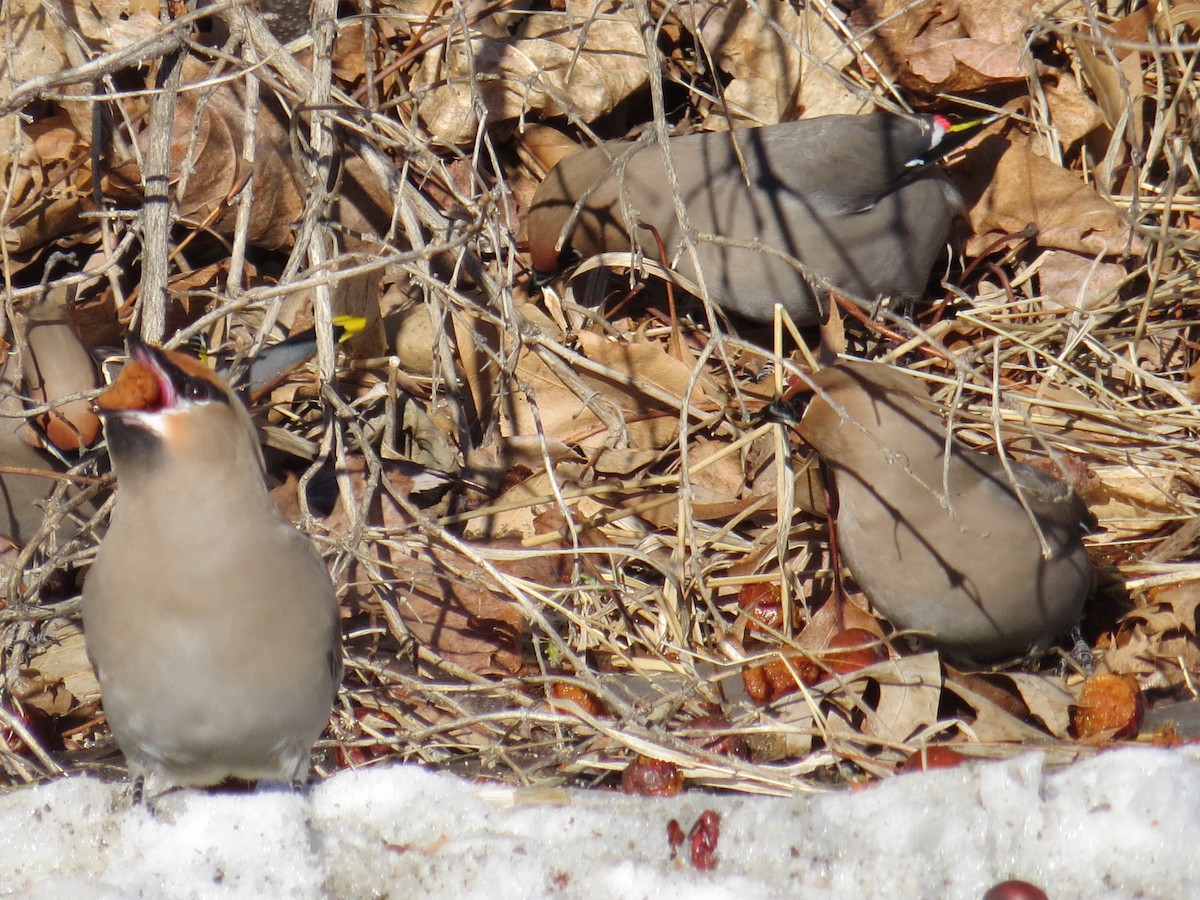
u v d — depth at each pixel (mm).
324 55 10727
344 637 9633
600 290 12758
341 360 11461
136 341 7066
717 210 12188
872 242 12242
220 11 10484
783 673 9383
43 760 8633
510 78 12047
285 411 11312
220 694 7238
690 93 13570
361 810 7367
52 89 11617
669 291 11883
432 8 12789
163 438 7008
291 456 11180
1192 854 7156
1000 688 9531
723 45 13492
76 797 7297
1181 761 7449
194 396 7133
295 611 7301
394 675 9203
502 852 7117
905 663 9297
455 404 11125
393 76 12938
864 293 12430
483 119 10570
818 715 8750
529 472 11086
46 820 7199
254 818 7141
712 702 9305
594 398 10859
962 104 13453
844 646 9508
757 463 11086
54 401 9500
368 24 11516
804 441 10477
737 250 12234
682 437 9664
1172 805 7238
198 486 7043
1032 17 13219
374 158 11195
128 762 7777
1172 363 12180
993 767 7391
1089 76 13102
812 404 9516
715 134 12516
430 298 10922
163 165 10375
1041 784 7340
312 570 7484
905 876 7191
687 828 7309
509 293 10461
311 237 10305
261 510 7305
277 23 12281
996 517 9188
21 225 11648
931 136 12391
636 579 10375
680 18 13352
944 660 10008
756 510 10758
